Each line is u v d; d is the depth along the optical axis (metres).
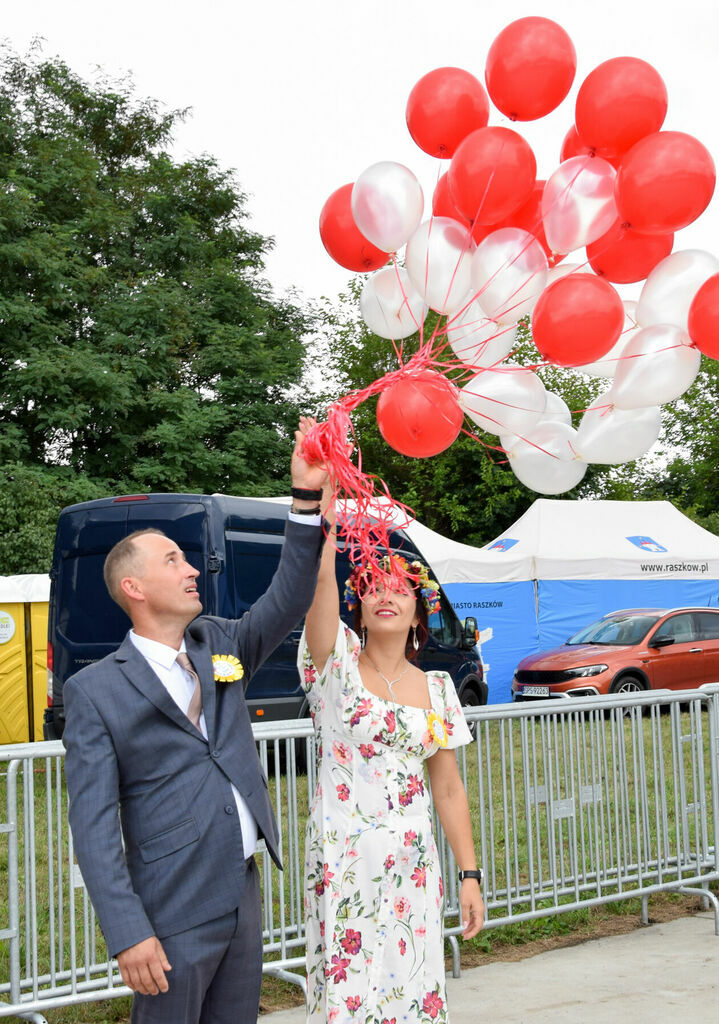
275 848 2.72
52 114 26.34
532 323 3.28
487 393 3.30
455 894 5.05
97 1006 4.50
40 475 19.97
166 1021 2.54
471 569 14.73
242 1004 2.65
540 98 3.30
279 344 25.39
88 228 24.19
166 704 2.61
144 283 23.86
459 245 3.40
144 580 2.72
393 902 2.92
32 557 19.14
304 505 2.80
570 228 3.25
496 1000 4.58
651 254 3.42
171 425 21.75
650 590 16.19
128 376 21.75
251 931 2.66
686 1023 4.25
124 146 27.81
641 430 3.46
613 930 5.64
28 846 4.19
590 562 15.69
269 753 5.30
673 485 36.03
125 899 2.44
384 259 3.69
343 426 2.82
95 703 2.59
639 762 5.89
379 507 3.00
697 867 6.04
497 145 3.21
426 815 3.02
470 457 23.84
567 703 5.56
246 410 23.23
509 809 5.34
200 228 26.95
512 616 15.16
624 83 3.14
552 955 5.22
